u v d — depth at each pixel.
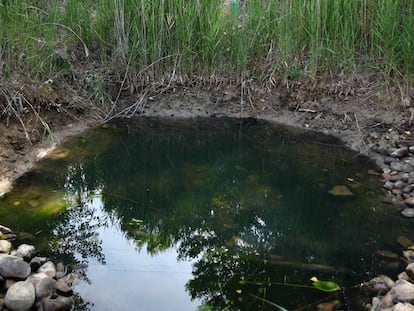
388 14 4.52
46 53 4.62
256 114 4.96
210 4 5.02
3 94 4.18
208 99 5.10
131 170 4.14
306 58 5.07
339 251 3.17
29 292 2.61
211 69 5.14
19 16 4.60
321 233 3.37
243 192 3.86
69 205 3.61
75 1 5.01
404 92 4.60
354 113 4.68
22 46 4.50
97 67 5.13
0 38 4.29
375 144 4.34
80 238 3.27
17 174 3.89
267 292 2.80
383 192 3.77
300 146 4.48
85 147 4.38
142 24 4.96
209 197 3.80
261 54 5.14
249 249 3.21
